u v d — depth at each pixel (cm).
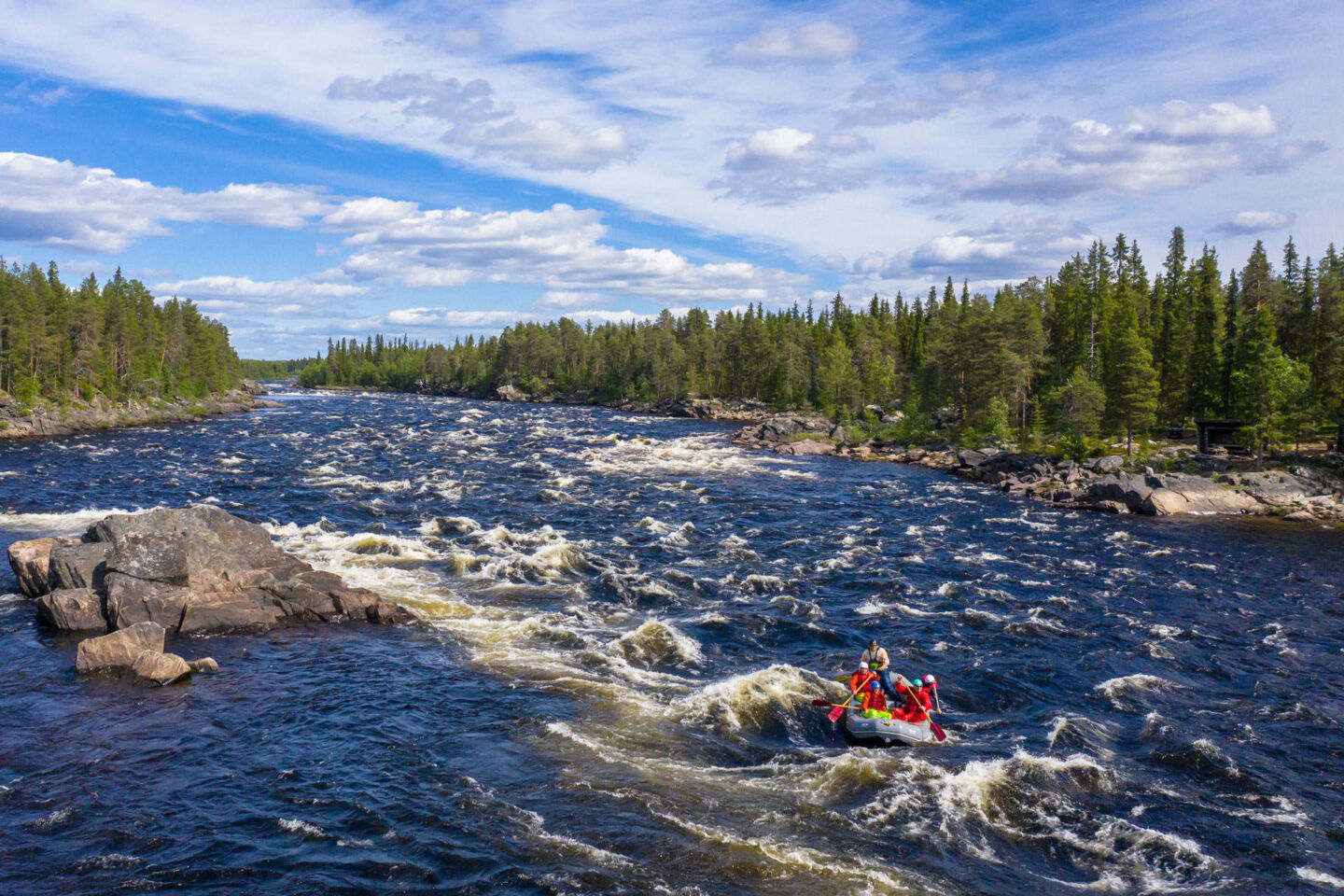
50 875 1144
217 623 2212
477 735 1627
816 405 13962
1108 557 3591
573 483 5272
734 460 7219
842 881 1170
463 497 4566
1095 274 11531
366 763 1502
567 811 1341
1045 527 4334
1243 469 6184
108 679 1880
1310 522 4750
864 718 1670
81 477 5047
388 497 4453
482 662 2034
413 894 1120
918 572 3175
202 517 2505
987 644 2327
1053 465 6544
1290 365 6334
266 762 1499
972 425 9162
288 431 8862
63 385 10281
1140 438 7562
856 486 5850
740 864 1201
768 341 16100
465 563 2952
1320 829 1377
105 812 1312
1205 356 8350
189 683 1864
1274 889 1209
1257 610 2755
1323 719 1842
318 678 1909
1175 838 1332
